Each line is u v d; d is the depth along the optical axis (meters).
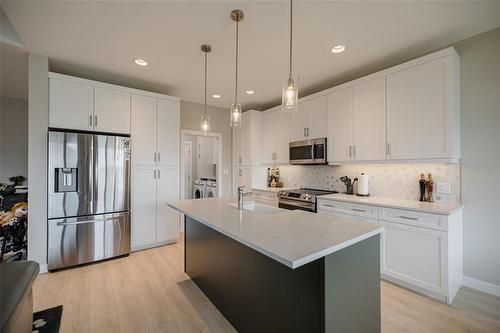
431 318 1.89
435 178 2.56
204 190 6.04
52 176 2.68
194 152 7.14
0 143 4.27
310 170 4.00
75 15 1.97
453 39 2.35
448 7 1.88
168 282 2.52
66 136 2.75
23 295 1.25
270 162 4.34
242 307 1.76
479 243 2.28
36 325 1.81
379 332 1.53
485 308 2.00
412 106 2.46
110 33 2.24
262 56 2.69
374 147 2.77
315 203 3.15
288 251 1.09
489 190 2.24
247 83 3.56
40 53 2.62
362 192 3.05
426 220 2.14
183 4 1.85
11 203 3.74
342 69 3.02
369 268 1.47
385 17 2.00
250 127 4.52
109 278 2.59
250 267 1.68
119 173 3.12
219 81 3.47
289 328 1.36
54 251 2.70
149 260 3.09
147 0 1.80
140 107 3.40
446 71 2.24
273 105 4.79
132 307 2.07
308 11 1.92
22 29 2.17
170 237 3.69
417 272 2.20
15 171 4.36
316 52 2.59
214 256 2.12
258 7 1.89
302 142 3.63
